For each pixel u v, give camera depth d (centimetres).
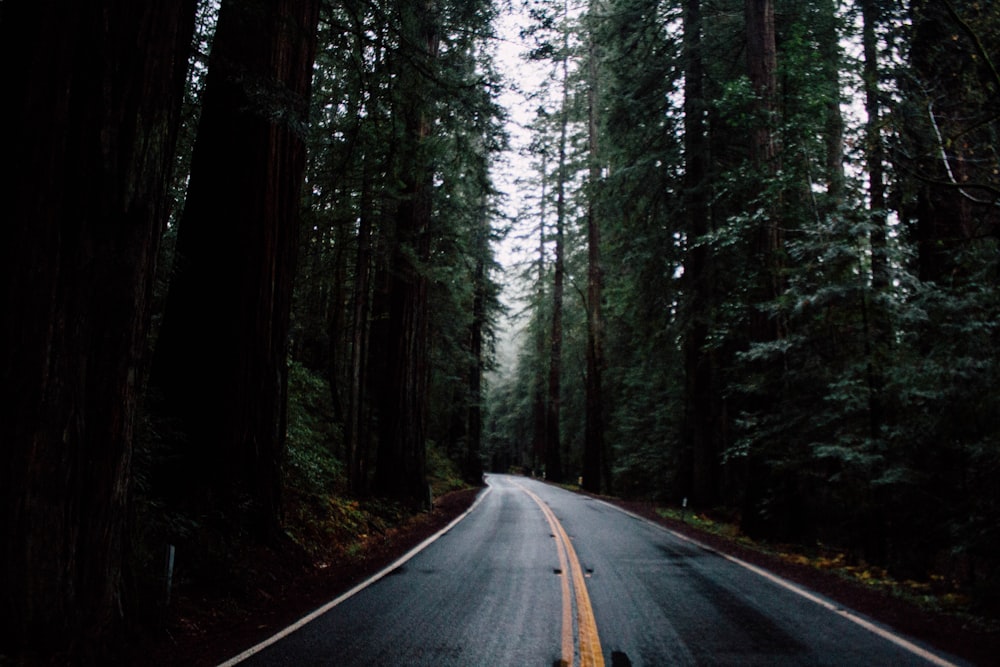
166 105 521
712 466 2077
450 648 546
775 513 1344
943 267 1056
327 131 1241
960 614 701
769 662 518
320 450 1420
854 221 1084
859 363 1061
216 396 856
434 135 1270
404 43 980
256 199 901
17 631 431
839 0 1231
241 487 848
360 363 1550
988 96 805
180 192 1324
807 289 1164
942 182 796
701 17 2066
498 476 5550
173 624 580
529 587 805
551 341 4409
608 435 3919
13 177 446
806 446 1180
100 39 471
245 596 705
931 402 890
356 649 539
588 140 3094
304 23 941
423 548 1147
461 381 3559
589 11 2117
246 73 788
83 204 464
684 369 2598
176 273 893
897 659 531
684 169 2159
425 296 1891
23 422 439
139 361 511
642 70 2108
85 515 470
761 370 1390
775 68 1459
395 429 1753
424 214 1748
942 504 905
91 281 470
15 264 442
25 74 454
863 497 1054
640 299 2330
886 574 956
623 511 2017
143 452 725
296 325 1808
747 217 1350
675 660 520
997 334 829
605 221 2659
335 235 1811
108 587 486
